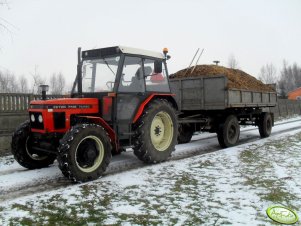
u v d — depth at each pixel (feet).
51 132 17.49
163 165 20.45
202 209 12.59
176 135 22.49
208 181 16.48
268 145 27.78
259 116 34.88
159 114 21.50
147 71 21.17
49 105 17.34
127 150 26.17
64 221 11.56
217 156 23.03
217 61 34.17
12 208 12.90
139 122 20.13
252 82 34.22
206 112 29.45
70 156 15.93
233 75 31.73
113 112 19.01
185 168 19.42
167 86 22.89
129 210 12.55
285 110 83.25
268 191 14.73
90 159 16.90
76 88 20.99
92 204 13.23
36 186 16.29
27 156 19.69
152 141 21.13
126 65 19.80
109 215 12.07
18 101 29.60
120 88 19.25
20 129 19.52
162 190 15.03
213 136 36.29
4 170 20.02
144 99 20.70
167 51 22.75
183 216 11.91
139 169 19.36
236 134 29.32
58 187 16.11
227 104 26.66
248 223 11.28
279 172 18.11
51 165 21.22
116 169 19.75
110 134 18.70
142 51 20.79
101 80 19.90
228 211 12.37
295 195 14.16
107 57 19.93
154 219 11.66
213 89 27.50
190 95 29.17
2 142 26.55
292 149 25.50
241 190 14.93
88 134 16.69
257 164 20.24
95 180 16.93
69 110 17.98
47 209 12.73
